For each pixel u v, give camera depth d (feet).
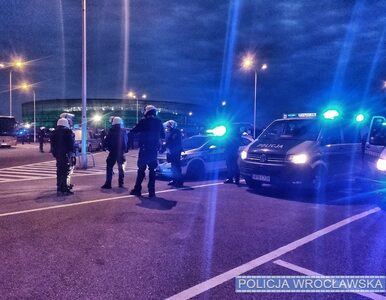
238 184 32.89
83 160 46.98
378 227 18.69
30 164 54.75
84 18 45.70
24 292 11.08
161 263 13.51
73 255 14.25
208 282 11.91
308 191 29.43
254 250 15.05
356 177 30.71
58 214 20.74
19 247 15.12
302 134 29.12
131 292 11.12
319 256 14.42
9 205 23.12
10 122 102.83
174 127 30.96
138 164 26.27
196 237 16.72
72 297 10.77
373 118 26.61
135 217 20.22
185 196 26.78
